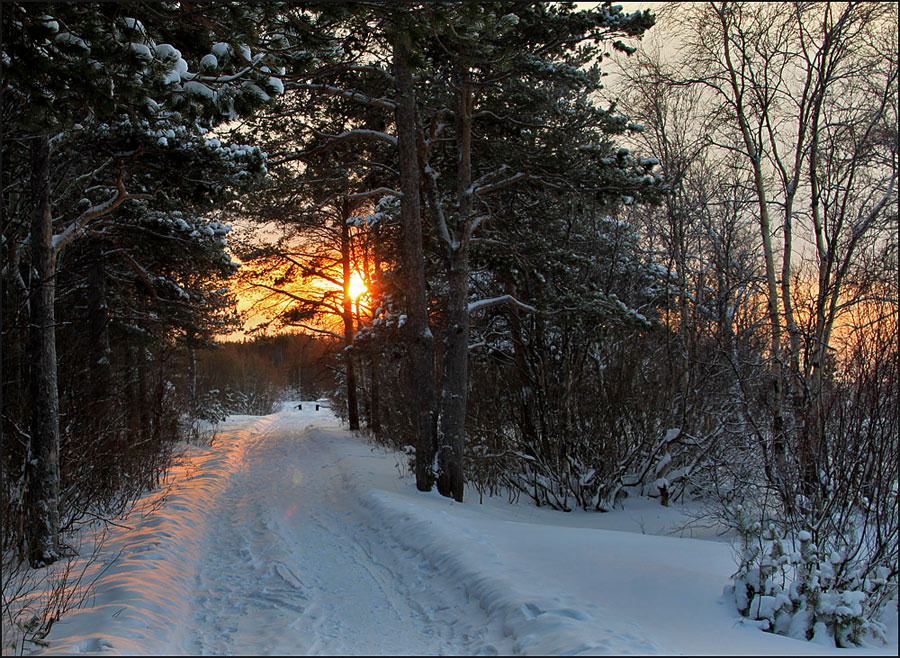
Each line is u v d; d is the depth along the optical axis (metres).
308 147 13.81
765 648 4.38
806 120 11.64
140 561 7.04
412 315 12.87
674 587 5.74
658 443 14.64
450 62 11.86
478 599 5.87
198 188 10.87
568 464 14.14
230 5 5.76
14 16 5.31
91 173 10.00
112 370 13.54
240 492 13.27
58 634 5.00
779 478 7.41
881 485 6.05
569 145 12.94
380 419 23.36
